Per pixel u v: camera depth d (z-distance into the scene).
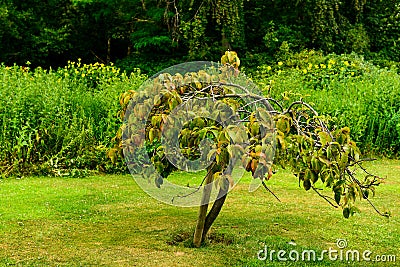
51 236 4.66
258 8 16.08
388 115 9.46
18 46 16.30
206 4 14.17
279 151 3.87
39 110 7.83
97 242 4.52
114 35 16.58
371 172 8.07
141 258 4.12
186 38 14.63
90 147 7.88
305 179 3.74
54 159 7.64
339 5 16.11
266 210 5.63
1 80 8.10
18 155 7.48
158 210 5.60
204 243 4.48
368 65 12.61
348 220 5.27
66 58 17.47
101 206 5.73
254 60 15.37
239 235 4.73
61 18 16.77
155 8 15.45
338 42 15.65
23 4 16.22
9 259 4.07
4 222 5.04
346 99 9.49
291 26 16.09
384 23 16.83
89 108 8.23
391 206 5.91
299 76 10.86
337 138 3.71
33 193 6.31
